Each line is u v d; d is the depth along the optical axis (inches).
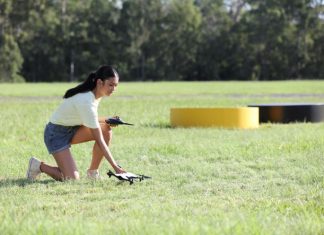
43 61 5871.1
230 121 1155.3
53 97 2527.1
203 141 914.7
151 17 6097.4
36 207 465.4
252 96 2524.6
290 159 711.1
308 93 2765.7
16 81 5546.3
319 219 411.5
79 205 474.9
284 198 503.2
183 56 6171.3
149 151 788.0
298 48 6122.1
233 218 395.2
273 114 1279.5
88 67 5969.5
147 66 6107.3
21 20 5698.8
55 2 5910.4
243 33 6117.1
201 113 1170.0
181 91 3053.6
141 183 566.9
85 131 580.1
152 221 395.9
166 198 502.6
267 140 913.5
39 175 606.2
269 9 6048.2
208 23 6323.8
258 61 6151.6
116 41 6033.5
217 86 3828.7
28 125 1242.6
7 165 682.8
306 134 1007.0
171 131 1091.9
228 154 753.0
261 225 374.3
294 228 376.8
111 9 6008.9
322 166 658.2
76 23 5856.3
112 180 576.7
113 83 567.8
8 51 5536.4
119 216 430.6
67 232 358.6
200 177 601.3
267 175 611.8
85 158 727.7
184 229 359.6
